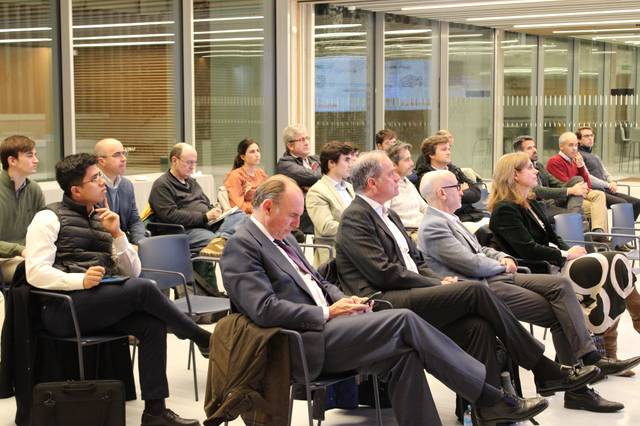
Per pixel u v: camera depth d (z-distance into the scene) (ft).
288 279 13.33
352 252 15.23
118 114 32.07
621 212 25.23
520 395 15.47
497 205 18.38
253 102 37.81
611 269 17.21
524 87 51.72
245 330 12.65
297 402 16.49
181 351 20.04
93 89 31.04
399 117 45.01
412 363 12.78
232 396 12.30
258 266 13.09
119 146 20.80
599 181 33.04
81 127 30.73
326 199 21.81
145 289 14.39
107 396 13.75
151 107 33.40
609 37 51.16
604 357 17.65
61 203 15.39
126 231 21.25
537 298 16.03
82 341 14.12
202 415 15.72
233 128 36.99
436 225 16.93
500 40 49.90
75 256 15.12
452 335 14.47
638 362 17.13
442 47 46.55
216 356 12.82
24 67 28.84
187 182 23.95
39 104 29.40
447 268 16.87
